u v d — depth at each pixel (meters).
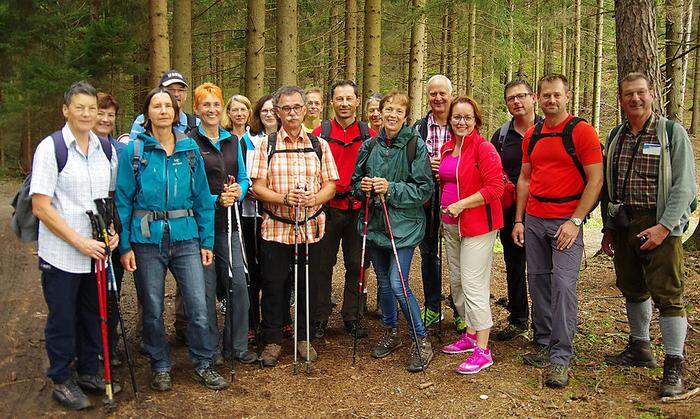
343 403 3.83
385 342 4.70
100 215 3.62
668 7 10.20
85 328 3.84
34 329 5.10
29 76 14.98
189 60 10.67
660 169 3.81
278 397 3.91
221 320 5.50
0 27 15.39
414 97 11.78
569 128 4.07
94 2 15.69
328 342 5.03
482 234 4.30
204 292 4.07
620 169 4.03
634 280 4.20
